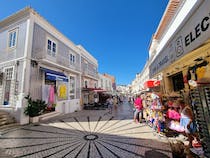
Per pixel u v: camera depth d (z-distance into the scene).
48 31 12.70
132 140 5.46
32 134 6.45
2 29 12.07
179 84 7.00
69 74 16.03
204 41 4.14
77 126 8.09
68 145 5.02
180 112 5.29
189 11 4.81
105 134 6.36
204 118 2.31
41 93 11.11
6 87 10.52
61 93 13.89
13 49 10.78
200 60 4.47
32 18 10.70
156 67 10.18
